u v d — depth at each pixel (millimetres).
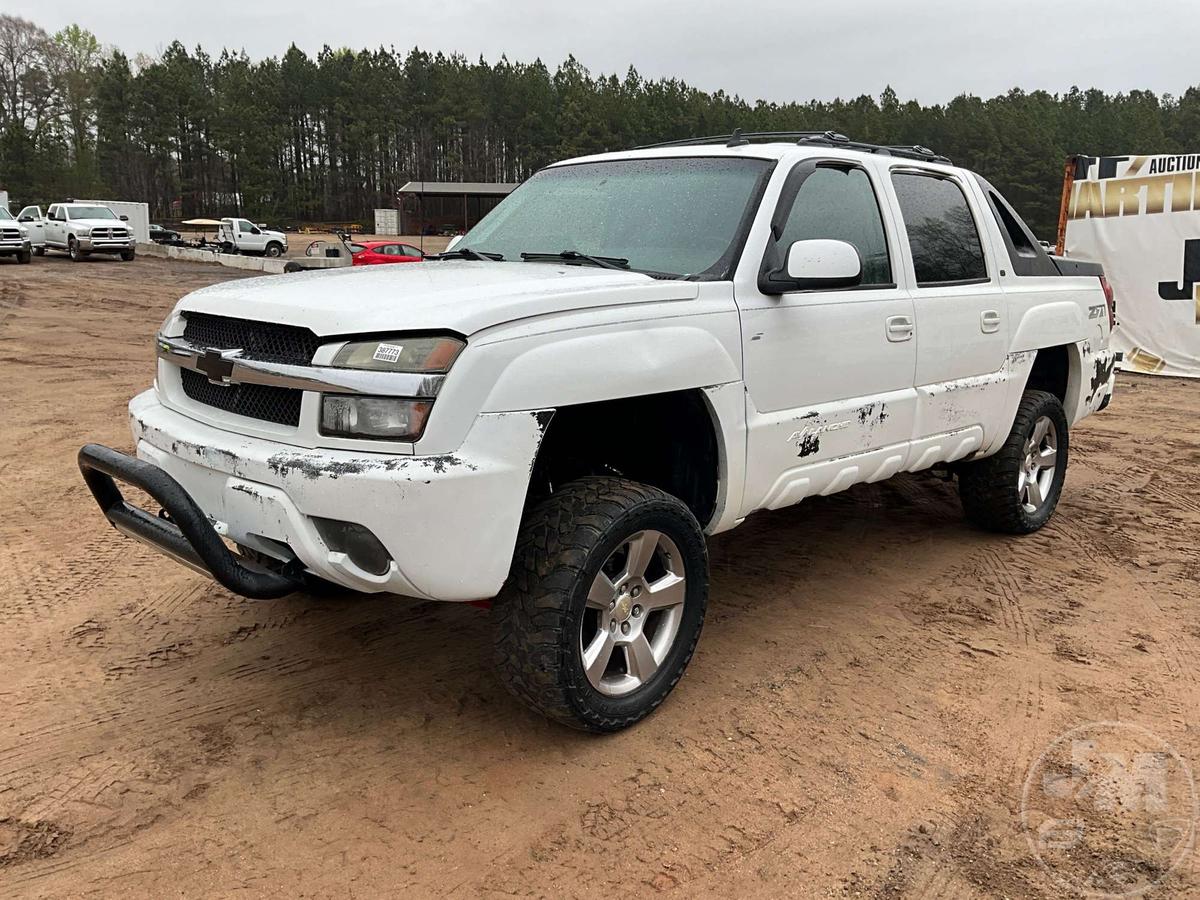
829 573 4684
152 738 3047
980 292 4504
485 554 2631
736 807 2744
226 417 2953
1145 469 7105
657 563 3262
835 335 3643
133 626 3896
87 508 5500
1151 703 3398
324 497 2549
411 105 105875
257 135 96438
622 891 2396
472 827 2635
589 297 2871
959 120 96750
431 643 3789
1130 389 11266
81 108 95250
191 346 3105
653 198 3777
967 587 4523
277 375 2713
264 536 2764
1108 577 4695
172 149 96938
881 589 4477
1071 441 8148
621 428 3492
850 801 2783
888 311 3902
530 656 2814
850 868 2496
